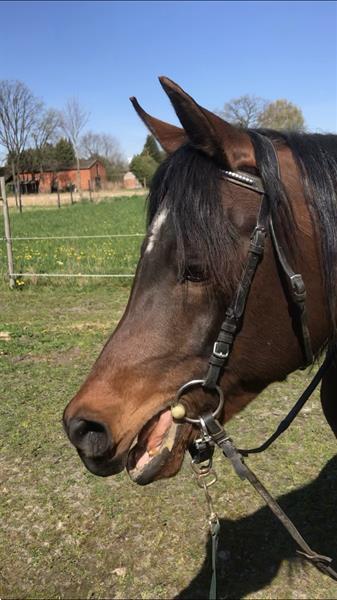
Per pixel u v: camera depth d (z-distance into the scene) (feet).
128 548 9.59
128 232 63.62
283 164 5.34
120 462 5.00
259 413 14.51
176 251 4.86
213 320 4.98
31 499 11.15
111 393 5.06
